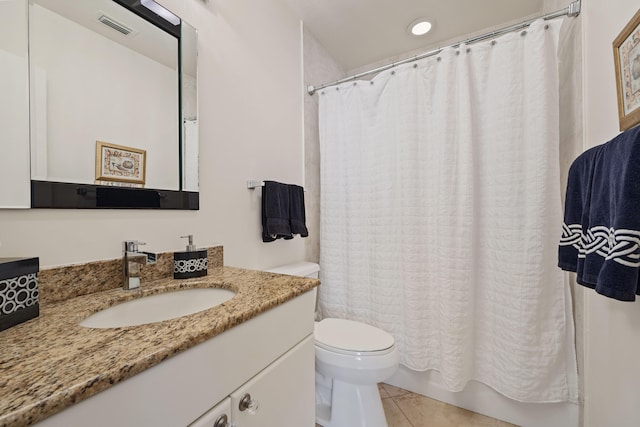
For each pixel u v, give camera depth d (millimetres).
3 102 638
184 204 1027
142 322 775
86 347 455
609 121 912
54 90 722
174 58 1008
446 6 1589
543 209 1203
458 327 1337
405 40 1908
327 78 2010
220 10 1194
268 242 1433
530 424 1273
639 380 749
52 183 708
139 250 897
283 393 743
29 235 673
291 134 1652
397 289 1570
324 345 1197
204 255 981
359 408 1177
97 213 800
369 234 1667
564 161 1300
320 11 1650
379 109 1644
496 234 1315
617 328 875
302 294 830
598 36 990
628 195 641
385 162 1612
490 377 1338
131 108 887
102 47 823
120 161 855
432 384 1497
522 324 1232
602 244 744
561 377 1216
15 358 419
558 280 1216
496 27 1754
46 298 681
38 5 698
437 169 1430
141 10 916
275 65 1520
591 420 1070
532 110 1226
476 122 1365
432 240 1464
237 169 1270
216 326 539
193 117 1061
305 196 1771
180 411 479
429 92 1474
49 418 330
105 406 383
